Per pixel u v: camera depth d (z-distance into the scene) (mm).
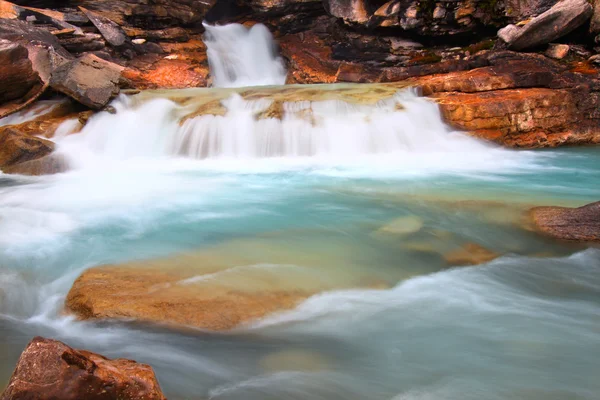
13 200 7930
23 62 12078
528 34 14086
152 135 11492
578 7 13523
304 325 4117
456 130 11648
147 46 18469
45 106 12664
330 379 3547
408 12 17281
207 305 4164
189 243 5828
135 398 2758
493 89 12469
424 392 3434
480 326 4227
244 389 3426
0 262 5367
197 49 19484
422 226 6395
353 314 4316
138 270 4879
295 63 20188
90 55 12977
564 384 3512
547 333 4137
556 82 12523
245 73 20594
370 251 5598
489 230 6223
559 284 5004
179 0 19391
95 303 4180
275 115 11391
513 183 8695
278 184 8789
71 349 2811
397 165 10266
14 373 2666
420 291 4793
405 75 15594
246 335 3969
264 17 21531
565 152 11602
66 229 6473
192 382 3488
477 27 17266
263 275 4781
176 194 8203
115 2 18562
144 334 3949
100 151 11281
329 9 18875
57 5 18016
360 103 11875
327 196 7945
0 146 10109
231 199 7863
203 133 11227
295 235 6082
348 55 19391
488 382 3533
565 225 6078
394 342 3988
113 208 7426
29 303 4629
